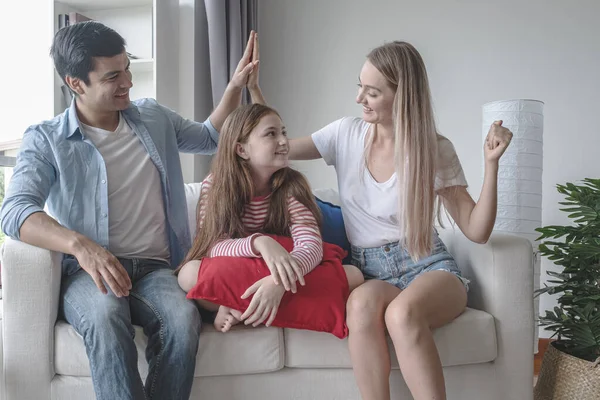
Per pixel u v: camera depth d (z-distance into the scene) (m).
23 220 1.41
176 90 2.70
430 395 1.34
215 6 2.65
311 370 1.50
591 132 2.99
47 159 1.55
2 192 2.84
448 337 1.50
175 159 1.77
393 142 1.66
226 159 1.64
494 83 3.09
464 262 1.75
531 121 2.45
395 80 1.57
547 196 3.02
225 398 1.47
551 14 3.03
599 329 1.75
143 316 1.45
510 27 3.07
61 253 1.50
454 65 3.12
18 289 1.40
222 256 1.50
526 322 1.59
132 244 1.61
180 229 1.73
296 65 3.32
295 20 3.31
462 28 3.11
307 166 3.29
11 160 2.82
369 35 3.23
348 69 3.26
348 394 1.50
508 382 1.58
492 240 1.63
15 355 1.41
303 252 1.50
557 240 2.95
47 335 1.42
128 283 1.40
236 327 1.48
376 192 1.66
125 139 1.66
